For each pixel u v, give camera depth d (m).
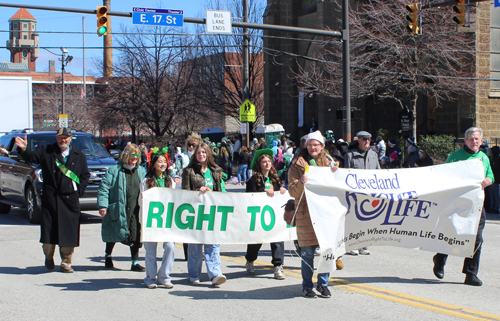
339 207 5.82
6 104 22.27
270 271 7.50
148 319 5.22
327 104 29.91
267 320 5.14
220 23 15.12
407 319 5.15
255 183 6.94
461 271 7.34
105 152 13.80
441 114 27.62
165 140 35.75
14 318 5.27
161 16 15.01
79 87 75.56
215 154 25.55
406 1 23.03
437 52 23.03
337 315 5.29
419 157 14.23
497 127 24.78
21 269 7.69
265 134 31.00
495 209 13.95
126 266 7.94
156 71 40.12
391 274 7.17
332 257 5.70
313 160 5.94
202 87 39.91
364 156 8.70
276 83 34.44
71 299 6.00
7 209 14.61
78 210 7.30
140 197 6.35
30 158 7.11
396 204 6.16
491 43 24.62
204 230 6.50
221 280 6.44
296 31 15.61
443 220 6.38
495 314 5.30
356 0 26.58
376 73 23.81
